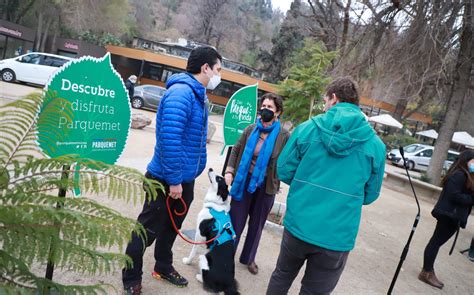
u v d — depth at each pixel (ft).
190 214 16.98
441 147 43.70
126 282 8.91
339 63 36.19
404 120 109.91
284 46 158.81
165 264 10.26
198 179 24.35
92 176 5.02
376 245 19.66
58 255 4.42
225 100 115.96
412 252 19.84
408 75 34.73
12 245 4.20
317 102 20.04
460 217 14.39
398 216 28.91
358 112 7.57
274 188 12.15
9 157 4.88
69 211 4.42
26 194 4.50
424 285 15.33
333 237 7.26
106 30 129.90
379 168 7.48
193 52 8.84
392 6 35.17
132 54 111.24
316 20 53.72
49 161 4.74
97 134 7.98
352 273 14.82
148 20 201.77
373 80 37.17
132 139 32.42
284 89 20.40
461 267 18.94
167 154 8.07
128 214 14.37
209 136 44.62
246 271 12.60
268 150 11.64
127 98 8.59
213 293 10.40
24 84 57.11
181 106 8.16
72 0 109.19
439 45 33.55
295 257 8.00
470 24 33.06
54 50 116.57
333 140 7.16
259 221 12.31
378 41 36.55
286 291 8.61
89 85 7.54
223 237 10.59
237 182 11.76
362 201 7.48
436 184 44.04
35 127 5.15
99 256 4.86
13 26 92.07
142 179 5.16
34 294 4.22
